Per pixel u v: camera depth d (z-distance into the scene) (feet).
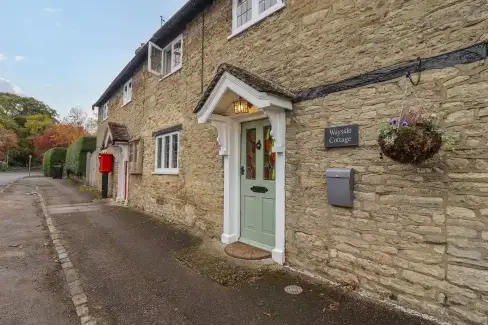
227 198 18.13
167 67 28.78
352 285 11.48
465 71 8.81
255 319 9.68
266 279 12.72
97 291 11.82
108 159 42.14
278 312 10.07
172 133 25.93
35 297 11.34
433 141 8.36
